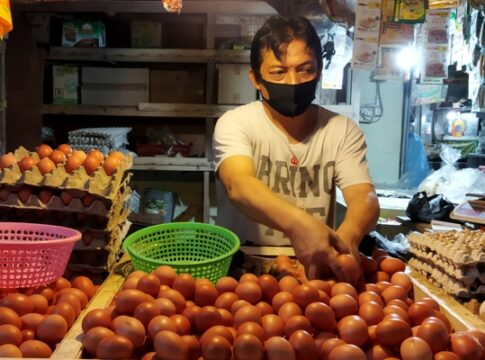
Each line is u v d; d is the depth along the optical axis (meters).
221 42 4.05
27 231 1.42
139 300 1.02
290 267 1.36
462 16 2.74
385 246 1.81
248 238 1.65
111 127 4.22
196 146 4.43
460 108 4.82
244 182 1.34
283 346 0.90
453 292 1.42
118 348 0.91
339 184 1.59
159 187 4.35
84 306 1.20
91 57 3.88
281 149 1.60
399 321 0.96
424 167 4.77
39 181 1.49
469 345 0.93
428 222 2.72
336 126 1.63
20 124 3.84
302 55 1.48
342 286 1.12
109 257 1.52
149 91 4.07
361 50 2.62
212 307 1.03
